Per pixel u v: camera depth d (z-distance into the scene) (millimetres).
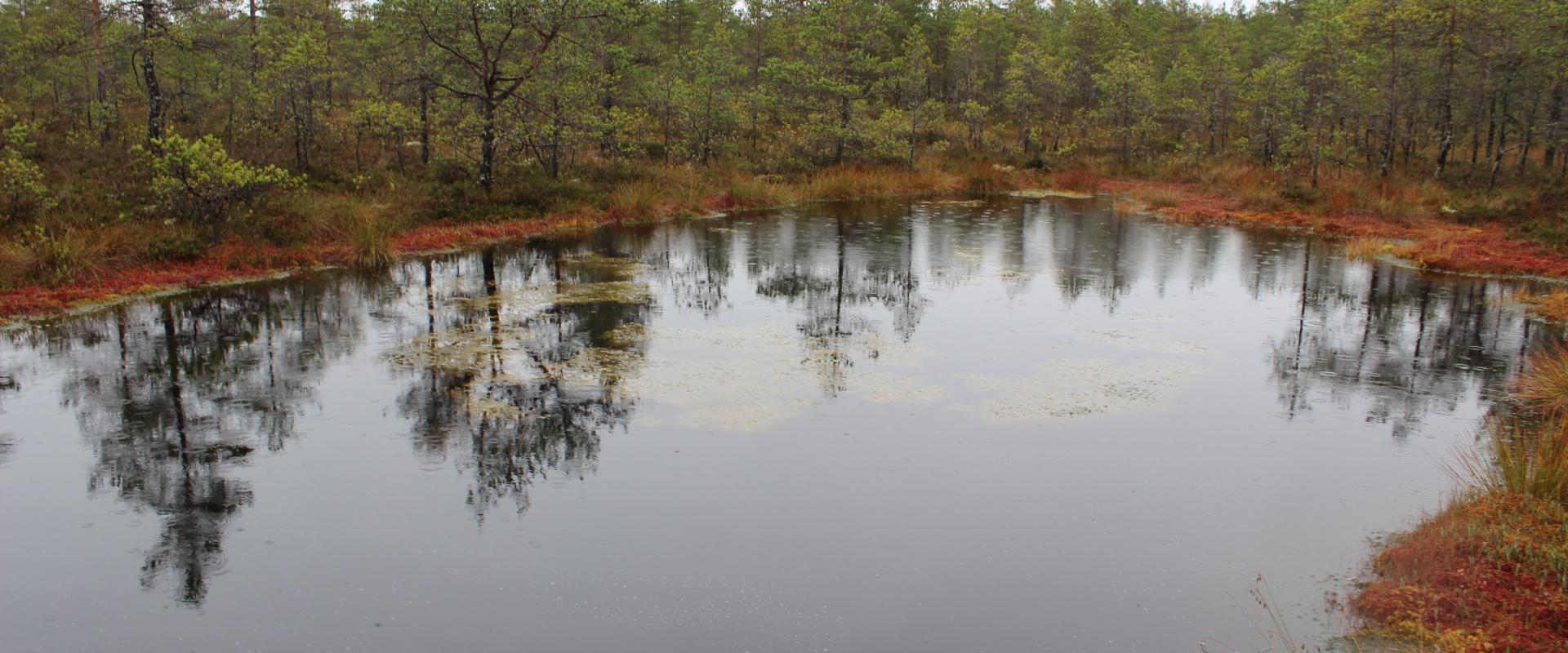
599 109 24156
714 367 9031
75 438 7043
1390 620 4609
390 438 7109
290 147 19812
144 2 15898
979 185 29875
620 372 8836
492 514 5848
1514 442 7156
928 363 9289
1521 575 4824
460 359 9203
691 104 26375
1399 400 8344
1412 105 26625
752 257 15867
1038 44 45094
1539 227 17719
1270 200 23859
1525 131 23812
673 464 6656
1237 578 5184
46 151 16891
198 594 4910
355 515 5824
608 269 14422
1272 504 6133
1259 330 10977
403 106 21219
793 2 42156
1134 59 41781
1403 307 12367
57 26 22031
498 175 19969
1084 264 15773
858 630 4648
